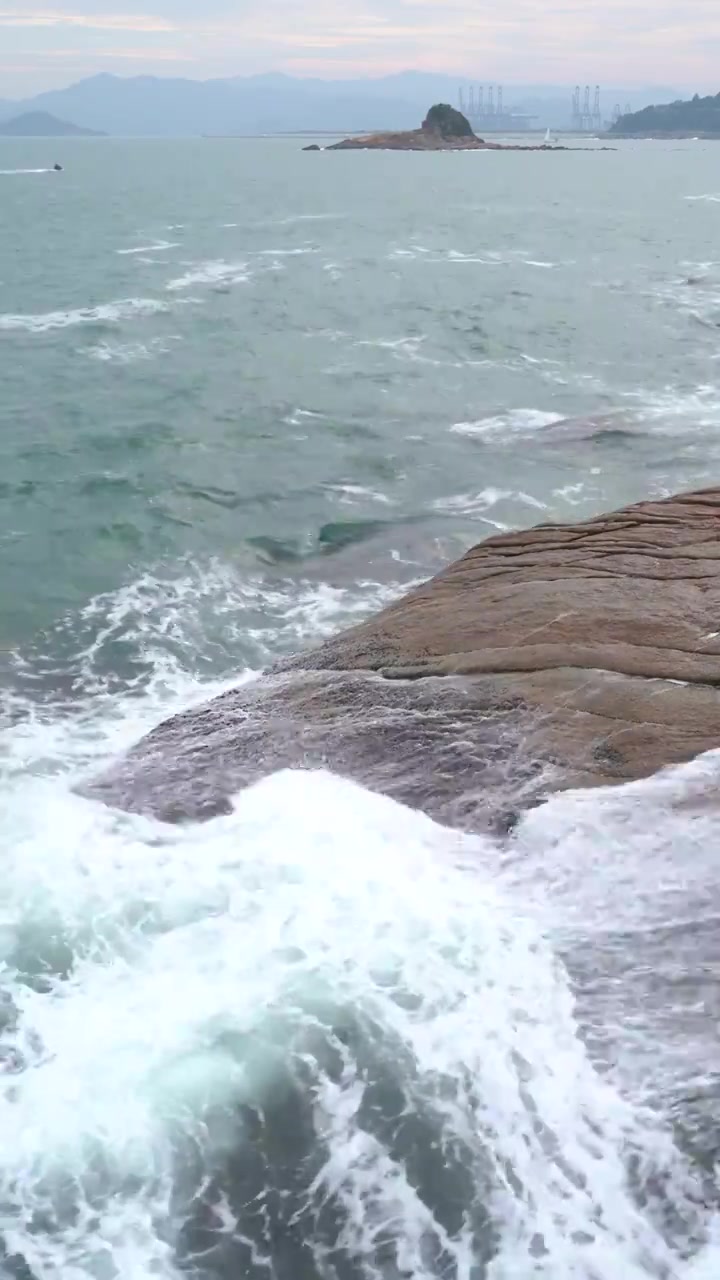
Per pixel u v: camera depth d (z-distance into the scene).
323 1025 6.52
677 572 11.19
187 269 42.66
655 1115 6.07
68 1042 6.43
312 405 22.12
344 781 8.97
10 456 18.70
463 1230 5.51
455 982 6.87
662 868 7.74
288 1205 5.61
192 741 9.79
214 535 15.48
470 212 73.00
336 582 14.05
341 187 99.19
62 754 9.96
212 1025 6.52
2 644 12.28
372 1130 5.95
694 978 6.90
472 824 8.35
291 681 10.61
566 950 7.16
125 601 13.41
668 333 29.25
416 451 19.11
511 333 29.44
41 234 55.75
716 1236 5.50
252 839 8.30
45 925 7.36
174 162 157.00
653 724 9.10
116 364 25.84
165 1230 5.48
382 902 7.57
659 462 18.16
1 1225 5.43
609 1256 5.39
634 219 67.62
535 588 11.20
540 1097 6.16
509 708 9.48
